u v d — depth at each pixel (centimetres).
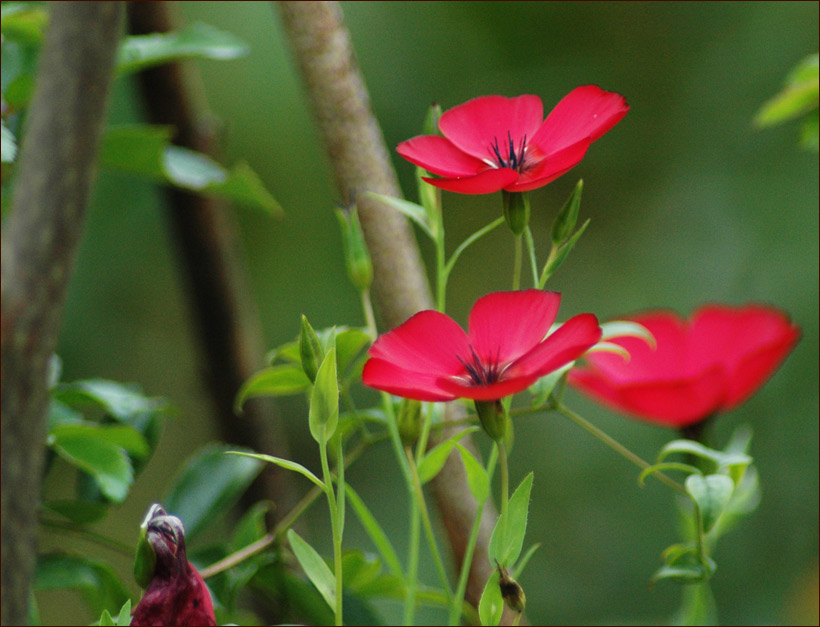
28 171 104
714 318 113
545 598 156
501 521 103
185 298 115
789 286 165
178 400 164
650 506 160
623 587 156
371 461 160
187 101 115
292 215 166
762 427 158
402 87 172
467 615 108
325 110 108
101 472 108
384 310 109
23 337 104
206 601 101
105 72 104
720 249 171
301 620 109
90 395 109
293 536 104
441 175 105
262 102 164
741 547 147
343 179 109
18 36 111
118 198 135
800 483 152
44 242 104
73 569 108
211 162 113
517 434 167
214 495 110
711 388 110
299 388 109
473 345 103
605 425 166
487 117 106
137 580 101
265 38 165
